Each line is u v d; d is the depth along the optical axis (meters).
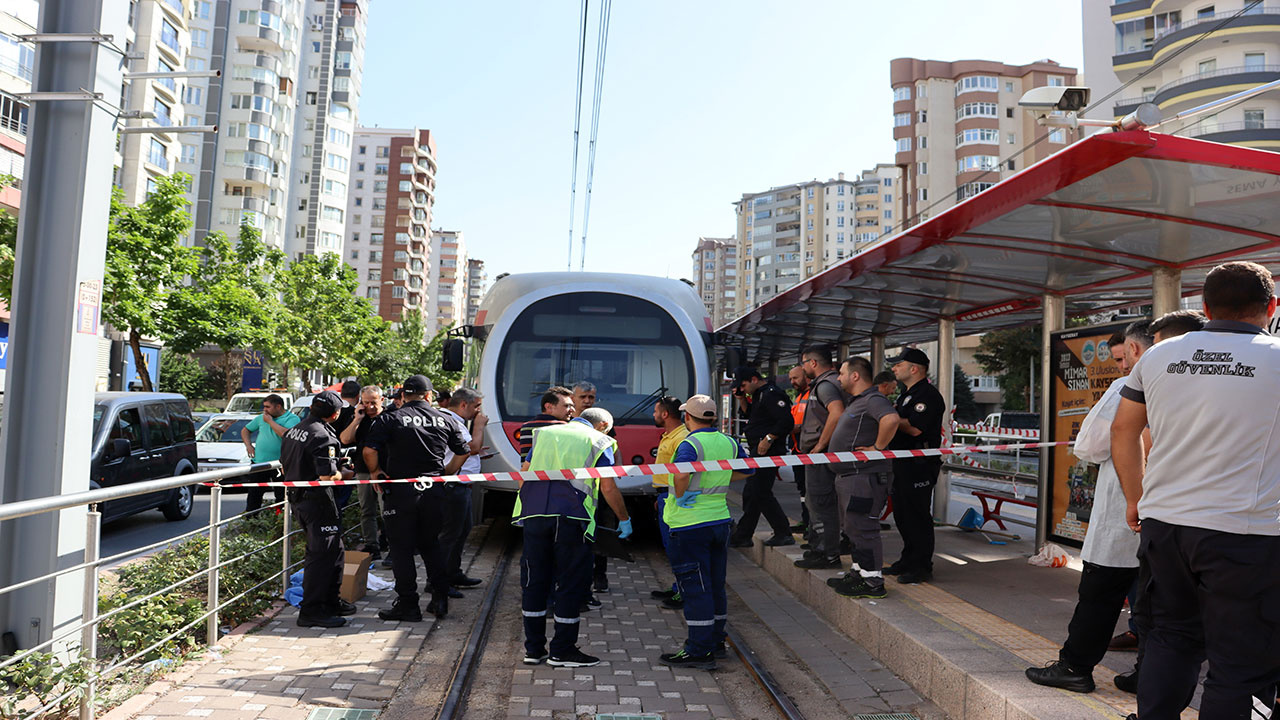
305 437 6.71
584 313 11.07
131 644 5.43
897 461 7.24
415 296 126.62
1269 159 4.68
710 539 6.11
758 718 5.09
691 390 10.89
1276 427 3.06
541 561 6.09
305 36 78.38
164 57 43.88
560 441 6.16
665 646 6.66
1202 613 3.17
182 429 13.42
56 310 5.36
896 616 6.03
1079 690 4.43
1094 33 43.03
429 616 7.16
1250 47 37.66
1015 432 17.62
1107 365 7.50
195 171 65.31
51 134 5.46
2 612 5.12
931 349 48.22
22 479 5.27
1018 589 6.93
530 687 5.54
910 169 72.75
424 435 7.01
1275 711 3.38
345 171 81.50
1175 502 3.19
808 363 8.07
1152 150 4.57
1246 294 3.22
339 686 5.26
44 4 5.51
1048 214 6.02
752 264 130.12
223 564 6.14
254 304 30.36
